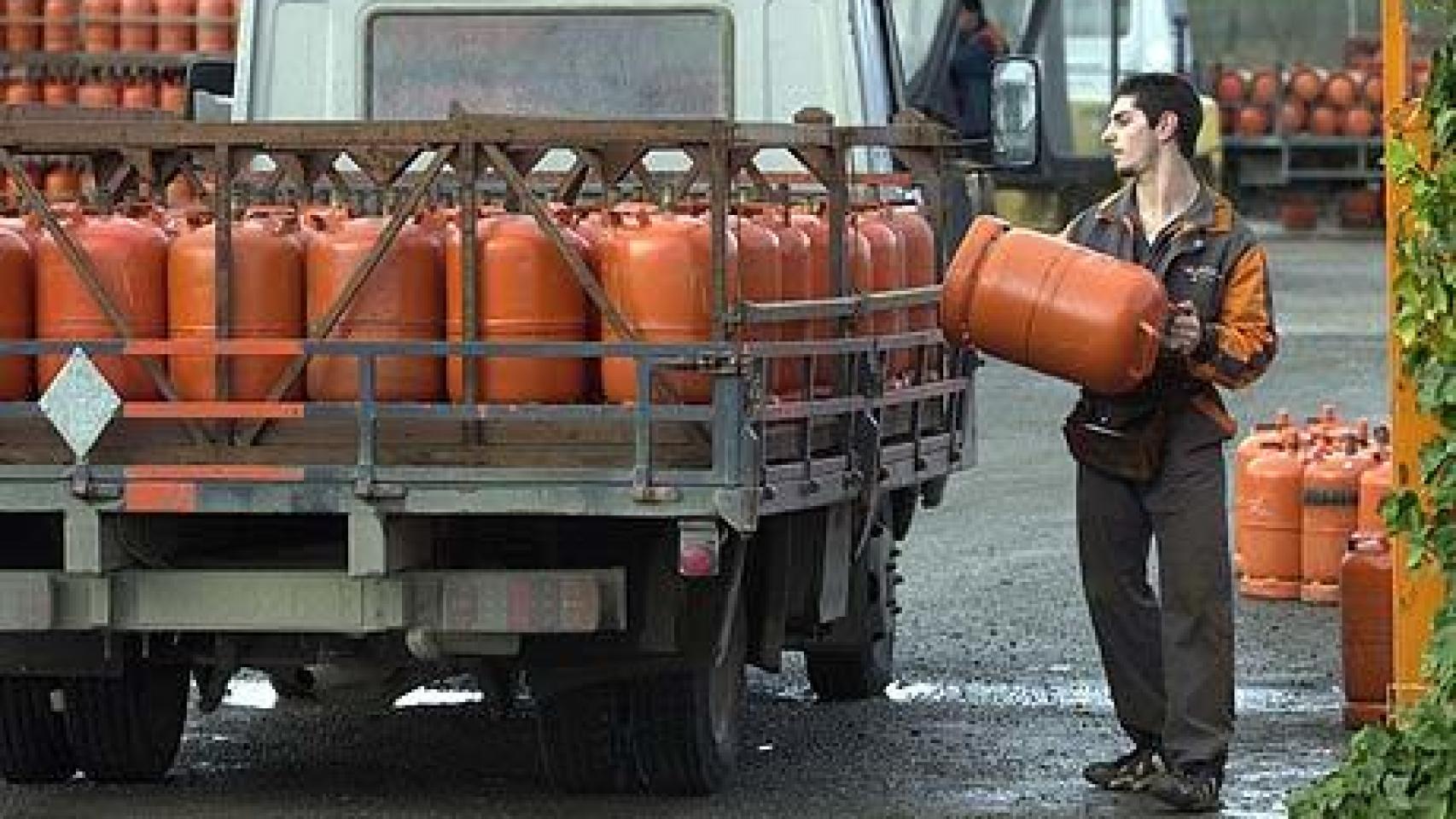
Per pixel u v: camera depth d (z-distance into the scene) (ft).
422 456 59.88
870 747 73.10
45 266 61.11
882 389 67.46
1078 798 67.10
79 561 60.23
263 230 60.64
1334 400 144.77
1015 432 137.08
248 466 59.77
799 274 63.46
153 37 118.21
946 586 97.91
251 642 63.67
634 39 80.48
